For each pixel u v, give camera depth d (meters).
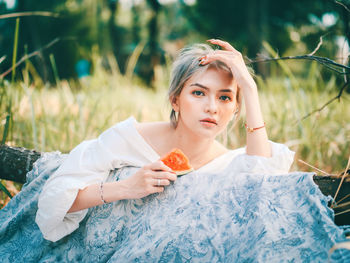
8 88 3.32
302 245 1.70
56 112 4.22
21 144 3.31
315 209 1.77
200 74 2.03
